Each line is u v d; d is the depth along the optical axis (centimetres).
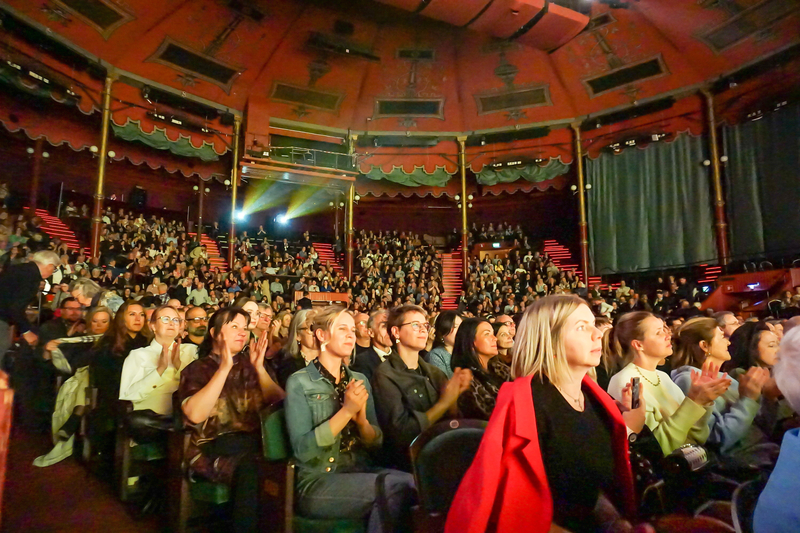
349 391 233
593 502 167
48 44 1391
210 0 1574
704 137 1683
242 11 1633
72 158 1950
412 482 219
